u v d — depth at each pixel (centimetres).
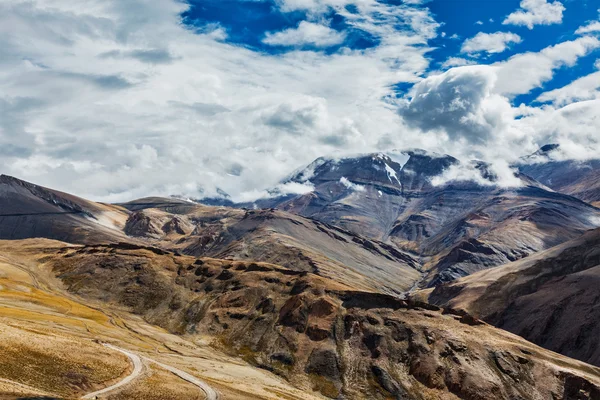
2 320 13812
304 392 18212
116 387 10775
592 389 18312
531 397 18438
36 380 9600
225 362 19862
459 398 18412
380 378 19462
